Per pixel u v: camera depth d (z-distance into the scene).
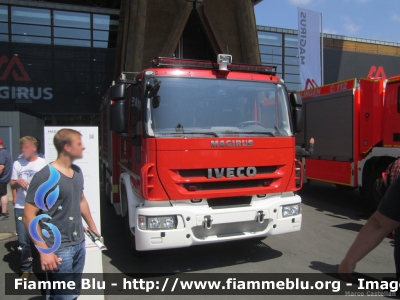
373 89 7.42
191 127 4.40
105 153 8.88
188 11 12.18
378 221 1.94
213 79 4.67
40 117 15.91
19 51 17.28
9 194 10.20
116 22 18.58
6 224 7.25
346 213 8.09
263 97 4.89
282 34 22.05
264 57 21.67
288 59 22.30
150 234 4.05
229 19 12.80
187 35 13.85
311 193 10.81
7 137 11.38
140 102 4.43
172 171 4.16
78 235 2.88
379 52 25.28
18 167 4.41
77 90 18.11
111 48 18.56
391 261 4.98
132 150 5.05
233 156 4.39
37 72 17.55
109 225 7.12
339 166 8.34
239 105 4.74
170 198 4.14
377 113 7.39
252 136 4.57
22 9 17.33
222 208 4.33
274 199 4.65
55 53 17.77
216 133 4.42
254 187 4.54
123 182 5.46
